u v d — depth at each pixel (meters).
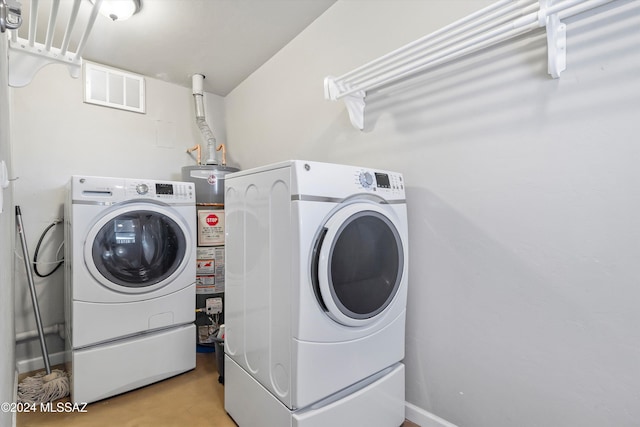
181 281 2.07
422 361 1.55
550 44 1.07
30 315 2.17
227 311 1.61
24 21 1.99
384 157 1.72
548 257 1.15
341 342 1.22
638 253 0.97
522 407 1.22
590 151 1.05
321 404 1.19
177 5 1.92
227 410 1.63
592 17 1.04
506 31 1.10
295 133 2.33
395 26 1.63
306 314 1.12
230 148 3.16
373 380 1.37
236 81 2.96
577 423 1.09
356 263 1.24
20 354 2.13
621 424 1.00
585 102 1.06
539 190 1.17
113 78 2.61
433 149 1.50
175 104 2.94
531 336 1.19
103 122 2.55
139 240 1.91
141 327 1.91
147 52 2.43
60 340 2.27
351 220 1.21
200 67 2.69
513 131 1.23
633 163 0.98
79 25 2.06
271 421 1.25
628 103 0.98
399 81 1.64
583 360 1.08
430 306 1.52
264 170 1.30
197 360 2.30
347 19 1.89
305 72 2.22
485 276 1.32
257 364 1.36
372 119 1.78
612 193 1.01
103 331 1.78
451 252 1.43
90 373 1.73
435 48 1.29
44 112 2.29
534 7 1.05
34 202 2.22
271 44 2.38
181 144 2.97
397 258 1.42
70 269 1.78
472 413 1.37
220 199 2.59
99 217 1.79
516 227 1.23
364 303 1.27
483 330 1.33
